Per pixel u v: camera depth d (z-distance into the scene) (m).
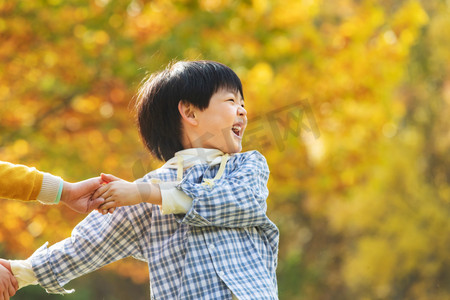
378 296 18.70
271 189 14.89
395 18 15.05
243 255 3.58
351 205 19.00
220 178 3.73
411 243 18.03
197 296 3.45
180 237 3.58
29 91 12.59
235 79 3.94
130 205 3.67
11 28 12.10
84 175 12.34
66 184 3.68
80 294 19.09
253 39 13.17
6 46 12.20
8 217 11.47
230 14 12.69
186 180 3.71
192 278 3.47
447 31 19.62
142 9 12.74
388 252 18.31
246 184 3.63
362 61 14.05
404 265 18.25
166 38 12.09
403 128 19.77
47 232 11.66
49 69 12.50
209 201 3.50
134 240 3.75
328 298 20.77
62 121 12.64
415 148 18.94
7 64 12.34
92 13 12.52
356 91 14.16
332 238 21.55
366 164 15.82
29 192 3.63
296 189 16.06
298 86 13.60
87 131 12.64
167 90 3.91
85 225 3.82
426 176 19.00
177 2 12.74
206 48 12.23
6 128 12.42
